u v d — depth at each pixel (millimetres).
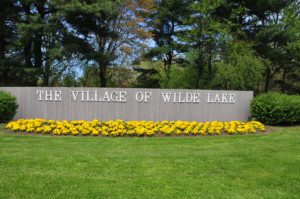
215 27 23500
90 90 16094
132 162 8508
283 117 15953
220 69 23359
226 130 13555
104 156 8992
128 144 10820
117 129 12570
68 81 28875
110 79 31797
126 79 32406
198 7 23609
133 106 16188
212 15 26984
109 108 16125
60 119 16141
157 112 16297
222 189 6926
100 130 12523
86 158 8750
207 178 7555
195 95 16500
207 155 9469
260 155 9609
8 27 26484
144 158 8922
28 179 7074
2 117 14875
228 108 16734
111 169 7914
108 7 23906
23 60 26281
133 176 7488
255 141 11891
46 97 16125
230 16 26844
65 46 24344
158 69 31172
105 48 29734
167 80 26422
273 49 28578
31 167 7895
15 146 10070
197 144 11133
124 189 6719
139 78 31656
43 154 9070
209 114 16578
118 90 16141
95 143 10828
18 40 27000
